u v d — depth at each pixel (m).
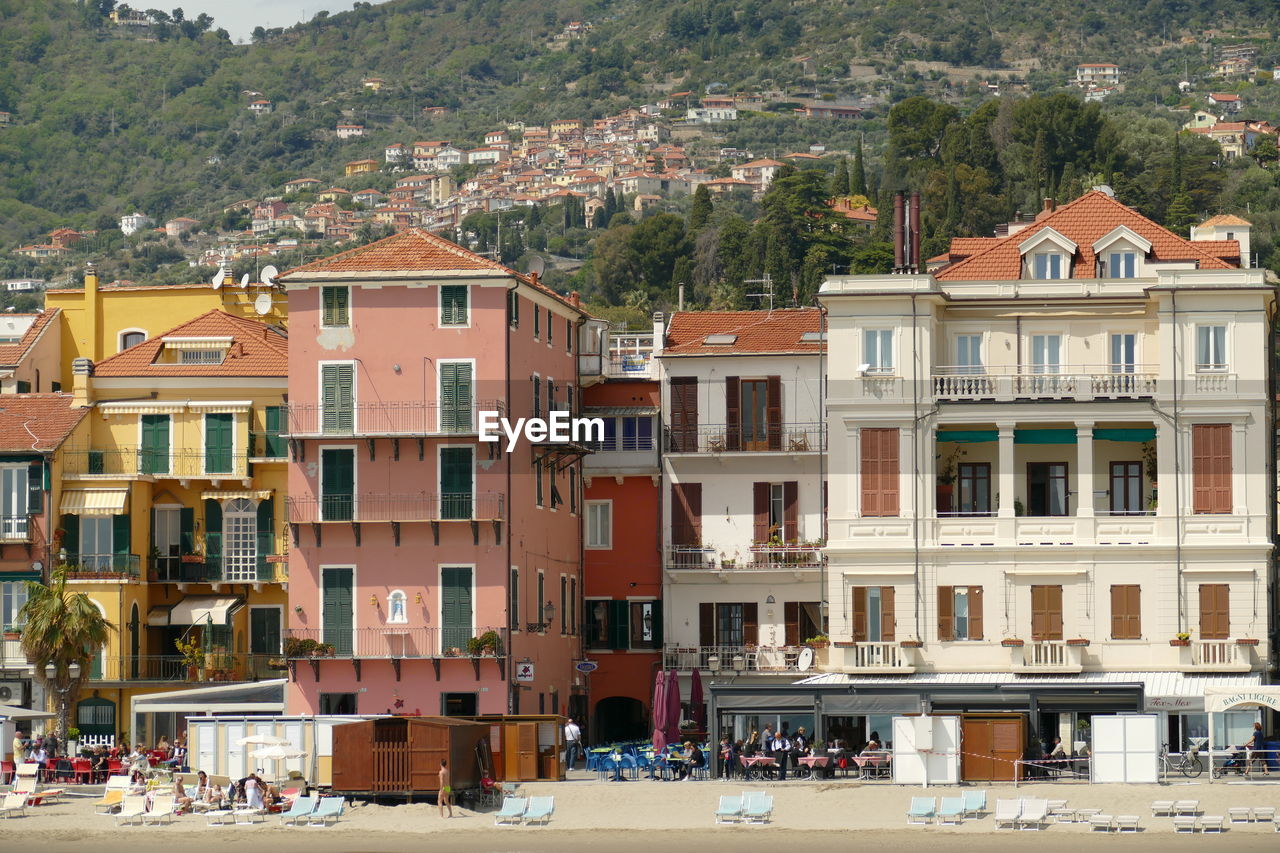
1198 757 107.56
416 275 120.25
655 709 113.38
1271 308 119.75
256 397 129.25
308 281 121.31
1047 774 105.19
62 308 147.38
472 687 117.69
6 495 126.19
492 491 118.81
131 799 101.25
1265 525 113.25
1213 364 114.56
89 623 119.19
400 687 118.44
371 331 120.94
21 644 121.75
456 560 118.62
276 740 103.88
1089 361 118.38
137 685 124.12
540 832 95.56
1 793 108.44
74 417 128.75
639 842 92.75
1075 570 114.38
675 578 129.38
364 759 102.25
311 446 120.94
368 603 119.19
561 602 128.25
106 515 126.19
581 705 130.25
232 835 96.06
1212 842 89.00
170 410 129.25
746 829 95.25
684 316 137.75
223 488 129.00
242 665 127.38
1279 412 131.25
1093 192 124.69
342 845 93.00
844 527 116.50
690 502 130.25
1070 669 113.25
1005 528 115.50
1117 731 102.06
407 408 120.00
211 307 146.88
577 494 131.88
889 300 117.06
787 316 135.75
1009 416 115.81
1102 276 119.38
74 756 116.88
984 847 89.06
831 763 107.56
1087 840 90.12
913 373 116.69
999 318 119.00
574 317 134.38
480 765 104.94
